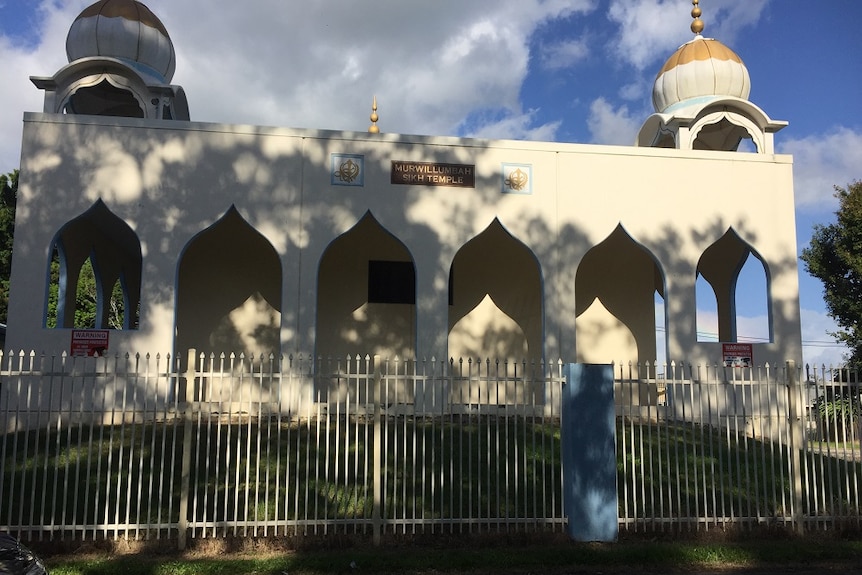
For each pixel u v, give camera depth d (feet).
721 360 53.16
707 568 26.61
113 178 48.96
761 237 55.11
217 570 24.88
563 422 30.22
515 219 52.95
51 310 100.68
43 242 47.65
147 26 55.93
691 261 54.24
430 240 51.85
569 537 28.73
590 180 54.13
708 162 55.42
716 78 59.16
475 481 33.99
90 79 53.16
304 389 48.83
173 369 47.75
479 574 25.54
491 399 61.87
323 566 25.44
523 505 31.45
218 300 59.62
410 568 25.75
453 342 62.23
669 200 54.65
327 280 60.80
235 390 58.08
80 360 46.65
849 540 29.40
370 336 60.54
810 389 31.14
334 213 51.01
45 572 18.90
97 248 61.41
